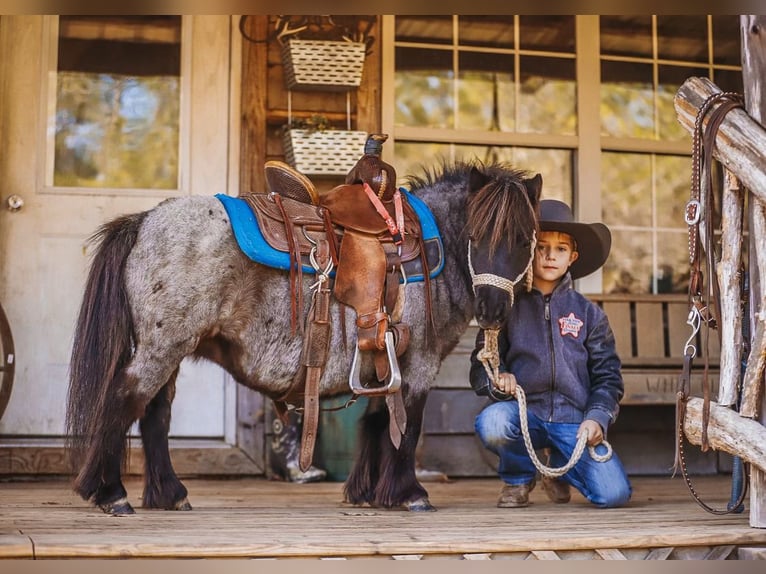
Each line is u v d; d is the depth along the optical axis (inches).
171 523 117.5
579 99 217.0
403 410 131.9
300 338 131.3
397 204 137.3
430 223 139.8
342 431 187.5
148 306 125.4
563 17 218.5
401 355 135.4
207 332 129.0
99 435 124.0
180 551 98.7
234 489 170.4
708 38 225.9
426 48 211.0
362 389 130.1
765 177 116.6
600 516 132.4
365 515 131.0
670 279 221.5
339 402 187.0
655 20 223.3
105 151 195.9
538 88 216.5
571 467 141.0
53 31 195.0
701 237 128.7
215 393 194.2
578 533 111.7
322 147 189.8
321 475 186.1
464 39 213.5
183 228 127.2
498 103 214.5
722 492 175.6
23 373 188.9
